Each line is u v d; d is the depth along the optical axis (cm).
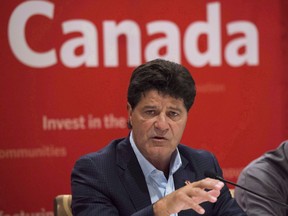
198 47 580
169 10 572
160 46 572
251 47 594
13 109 541
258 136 601
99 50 558
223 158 594
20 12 537
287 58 603
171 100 274
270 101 602
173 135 278
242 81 593
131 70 566
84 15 552
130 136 308
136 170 295
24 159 546
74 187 293
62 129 553
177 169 306
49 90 548
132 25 564
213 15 582
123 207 286
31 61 542
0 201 542
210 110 588
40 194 551
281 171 349
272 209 336
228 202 316
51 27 545
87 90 557
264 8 595
